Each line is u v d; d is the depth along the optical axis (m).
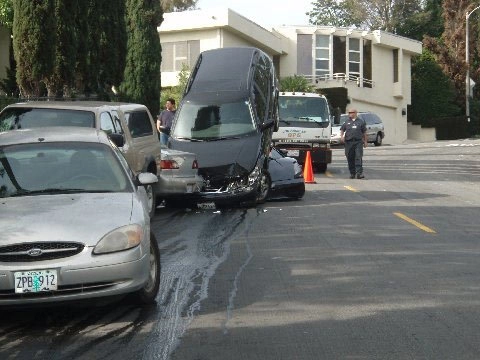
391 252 12.39
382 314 8.72
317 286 10.09
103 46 26.47
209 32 48.72
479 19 76.00
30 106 14.55
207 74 20.58
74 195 9.05
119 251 8.28
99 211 8.58
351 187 22.86
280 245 13.09
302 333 8.02
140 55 34.16
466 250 12.59
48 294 8.05
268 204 18.80
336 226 15.16
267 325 8.32
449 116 70.25
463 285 10.11
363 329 8.14
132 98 34.09
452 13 77.00
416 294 9.63
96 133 10.41
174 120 19.44
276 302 9.28
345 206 18.28
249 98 19.59
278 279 10.51
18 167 9.56
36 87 22.75
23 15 22.12
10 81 30.05
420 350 7.43
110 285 8.28
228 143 18.50
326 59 58.72
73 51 23.23
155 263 9.27
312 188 22.55
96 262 8.13
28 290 7.98
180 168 16.95
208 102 19.59
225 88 19.88
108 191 9.30
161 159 16.84
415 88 69.75
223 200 17.56
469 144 47.84
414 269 11.09
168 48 50.09
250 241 13.51
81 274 8.08
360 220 15.96
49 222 8.24
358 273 10.84
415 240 13.54
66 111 14.42
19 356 7.41
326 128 27.14
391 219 16.11
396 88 64.56
